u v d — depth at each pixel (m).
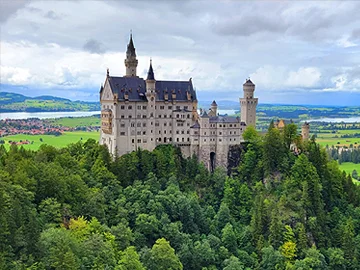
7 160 175.50
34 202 159.75
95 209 172.88
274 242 198.38
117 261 144.25
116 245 152.50
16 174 159.50
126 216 184.12
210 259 179.88
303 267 181.12
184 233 188.38
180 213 197.75
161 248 157.00
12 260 121.31
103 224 165.38
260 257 194.50
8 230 125.62
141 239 175.38
